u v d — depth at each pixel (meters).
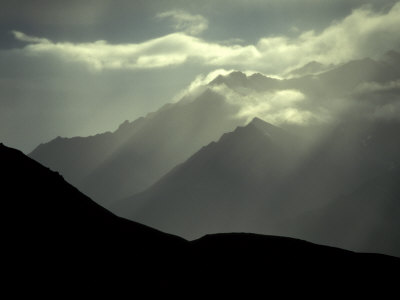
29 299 155.12
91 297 170.50
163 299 188.62
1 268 165.12
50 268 177.50
